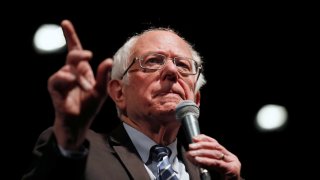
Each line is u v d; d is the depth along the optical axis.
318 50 6.16
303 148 6.00
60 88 2.15
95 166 2.70
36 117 5.79
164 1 5.80
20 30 5.59
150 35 3.22
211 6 5.92
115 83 3.26
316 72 6.17
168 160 2.88
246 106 6.24
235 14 6.02
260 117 6.09
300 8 5.98
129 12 5.77
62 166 2.25
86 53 2.14
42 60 5.66
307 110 6.11
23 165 5.67
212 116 6.24
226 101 6.26
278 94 6.22
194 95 3.21
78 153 2.30
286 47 6.24
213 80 6.27
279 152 6.03
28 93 5.77
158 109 2.95
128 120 3.12
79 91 2.22
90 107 2.21
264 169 6.06
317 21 6.04
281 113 6.08
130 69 3.13
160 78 3.03
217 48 6.18
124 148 2.93
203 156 2.49
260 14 6.05
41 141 2.63
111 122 5.73
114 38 5.83
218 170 2.56
